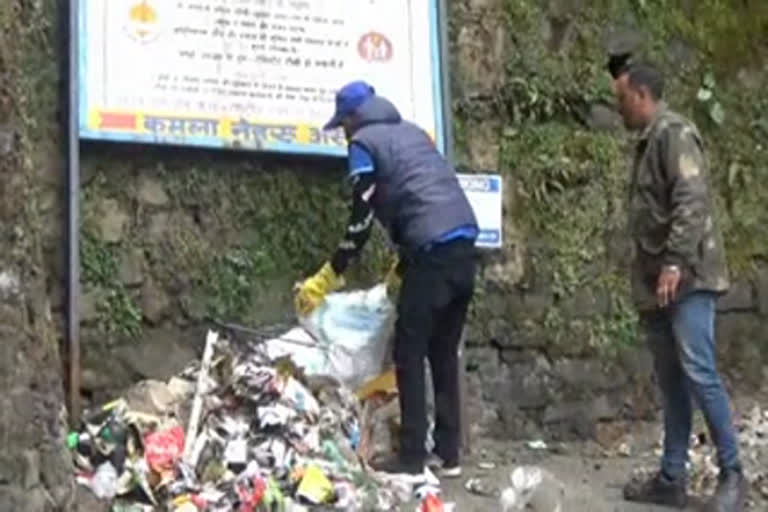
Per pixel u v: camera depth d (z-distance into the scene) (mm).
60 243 7742
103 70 7785
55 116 7746
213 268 8148
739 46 9594
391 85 8445
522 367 8875
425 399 7625
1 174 5785
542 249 8945
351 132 7605
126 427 7195
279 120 8172
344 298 8039
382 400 8062
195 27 8008
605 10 9172
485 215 8609
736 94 9586
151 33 7906
